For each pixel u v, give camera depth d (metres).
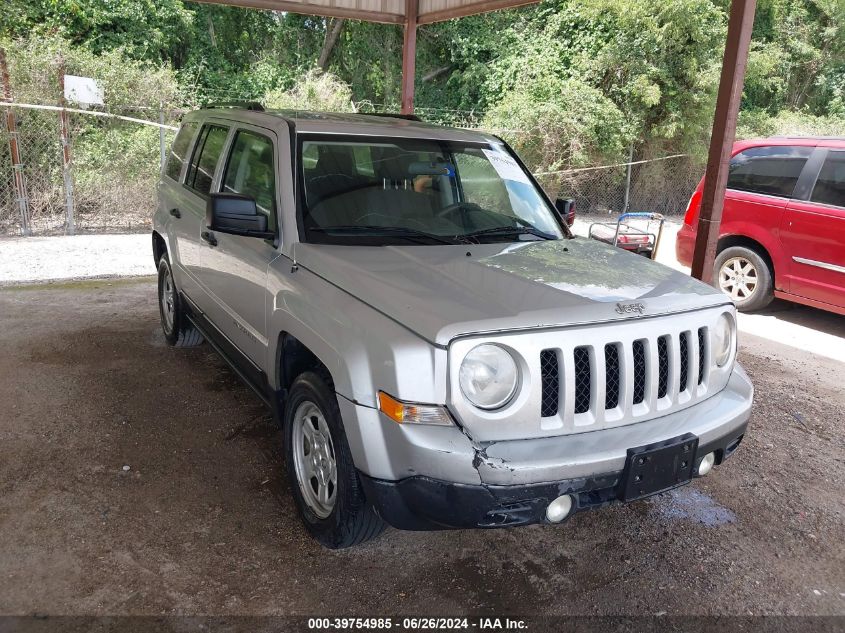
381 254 3.32
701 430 2.92
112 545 3.12
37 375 4.95
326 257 3.24
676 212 17.84
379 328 2.68
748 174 7.69
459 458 2.48
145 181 11.57
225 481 3.71
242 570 3.01
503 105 16.73
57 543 3.10
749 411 3.24
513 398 2.62
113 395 4.69
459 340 2.52
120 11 16.88
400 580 3.02
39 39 13.25
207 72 19.27
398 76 22.31
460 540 3.34
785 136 7.48
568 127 15.59
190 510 3.43
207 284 4.52
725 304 3.25
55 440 4.04
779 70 21.30
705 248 5.78
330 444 3.10
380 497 2.68
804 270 7.12
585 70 17.62
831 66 22.30
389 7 8.93
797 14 21.66
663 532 3.50
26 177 10.95
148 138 11.73
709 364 3.17
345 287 2.99
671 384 2.97
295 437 3.34
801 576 3.20
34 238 9.99
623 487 2.71
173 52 19.23
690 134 17.06
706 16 16.55
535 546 3.33
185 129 5.62
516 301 2.80
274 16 21.52
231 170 4.36
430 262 3.24
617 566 3.20
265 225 3.49
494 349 2.59
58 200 11.12
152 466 3.82
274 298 3.43
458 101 21.84
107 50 16.58
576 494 2.64
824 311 8.11
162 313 5.85
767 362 6.21
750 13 5.23
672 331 2.95
